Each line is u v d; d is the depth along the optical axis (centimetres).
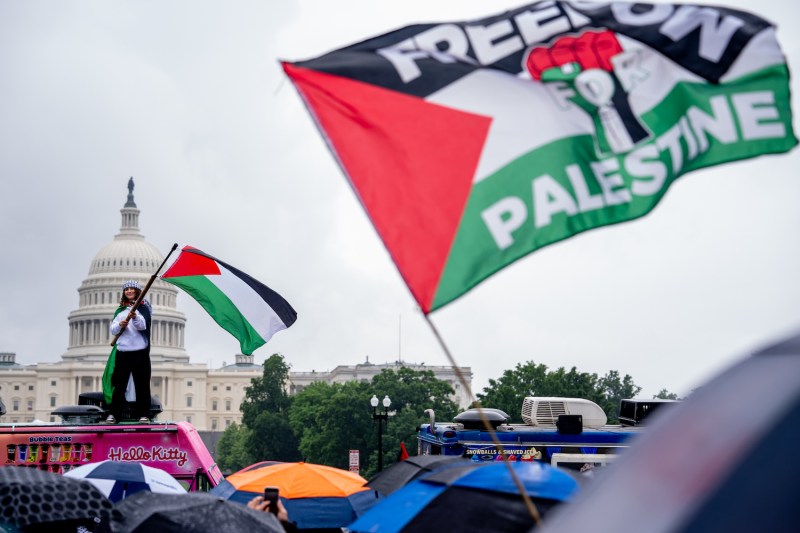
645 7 907
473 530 885
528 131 873
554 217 851
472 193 852
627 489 259
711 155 870
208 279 2270
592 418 2284
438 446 2186
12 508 1018
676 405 290
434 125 874
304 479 1586
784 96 876
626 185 858
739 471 244
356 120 884
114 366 2577
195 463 2436
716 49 881
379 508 959
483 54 905
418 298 820
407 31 921
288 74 897
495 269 830
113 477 1590
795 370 260
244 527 1022
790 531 232
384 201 855
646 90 880
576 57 887
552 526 273
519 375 13500
